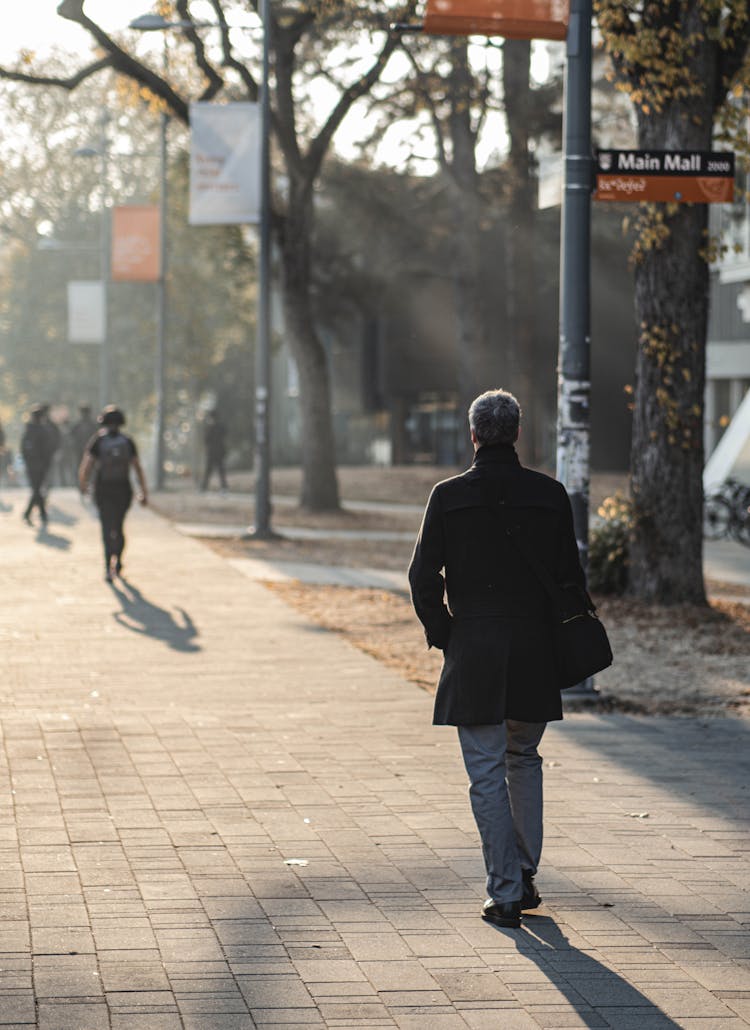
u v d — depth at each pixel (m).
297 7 34.41
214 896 7.52
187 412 84.62
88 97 74.56
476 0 13.55
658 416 19.66
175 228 62.03
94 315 56.25
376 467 71.50
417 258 46.59
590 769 10.70
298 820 9.05
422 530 7.30
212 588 22.27
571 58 13.74
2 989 6.14
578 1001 6.17
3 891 7.50
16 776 10.02
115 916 7.15
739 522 34.62
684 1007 6.12
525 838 7.46
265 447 32.38
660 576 19.80
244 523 37.75
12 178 77.25
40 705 12.70
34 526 34.16
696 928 7.18
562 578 7.31
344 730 11.84
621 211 39.62
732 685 14.54
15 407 84.81
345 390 80.00
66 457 57.38
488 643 7.16
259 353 32.25
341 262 45.81
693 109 18.88
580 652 7.18
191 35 34.47
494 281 57.50
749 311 40.12
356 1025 5.85
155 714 12.38
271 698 13.26
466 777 10.24
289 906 7.39
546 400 55.72
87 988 6.18
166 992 6.16
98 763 10.48
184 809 9.24
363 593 22.59
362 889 7.70
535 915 7.36
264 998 6.12
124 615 19.03
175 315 64.50
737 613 19.58
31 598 20.75
